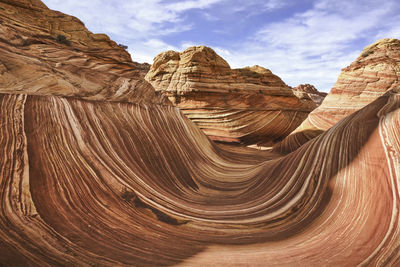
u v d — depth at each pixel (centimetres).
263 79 2675
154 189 664
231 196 798
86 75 957
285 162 852
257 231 514
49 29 1034
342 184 542
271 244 442
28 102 584
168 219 536
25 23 925
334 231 436
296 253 388
